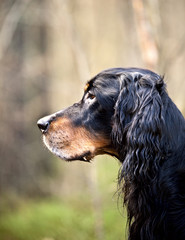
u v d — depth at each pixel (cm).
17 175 1504
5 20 1314
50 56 1631
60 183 1510
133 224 454
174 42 930
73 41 1012
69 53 1603
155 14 853
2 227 1095
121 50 1462
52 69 1527
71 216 995
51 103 1605
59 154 505
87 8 1553
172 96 965
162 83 453
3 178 1468
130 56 1230
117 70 496
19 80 1462
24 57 1539
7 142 1475
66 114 510
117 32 1489
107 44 1524
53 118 511
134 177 443
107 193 977
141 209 443
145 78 464
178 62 1109
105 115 488
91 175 945
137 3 781
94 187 927
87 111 498
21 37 1575
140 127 438
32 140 1570
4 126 1453
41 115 1570
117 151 479
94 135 496
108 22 1534
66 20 1022
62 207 1211
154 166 432
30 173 1518
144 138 435
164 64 856
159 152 432
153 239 436
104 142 496
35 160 1566
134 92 461
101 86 490
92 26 1551
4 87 1434
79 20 1541
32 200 1429
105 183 978
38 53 1650
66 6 1053
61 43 1700
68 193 1434
